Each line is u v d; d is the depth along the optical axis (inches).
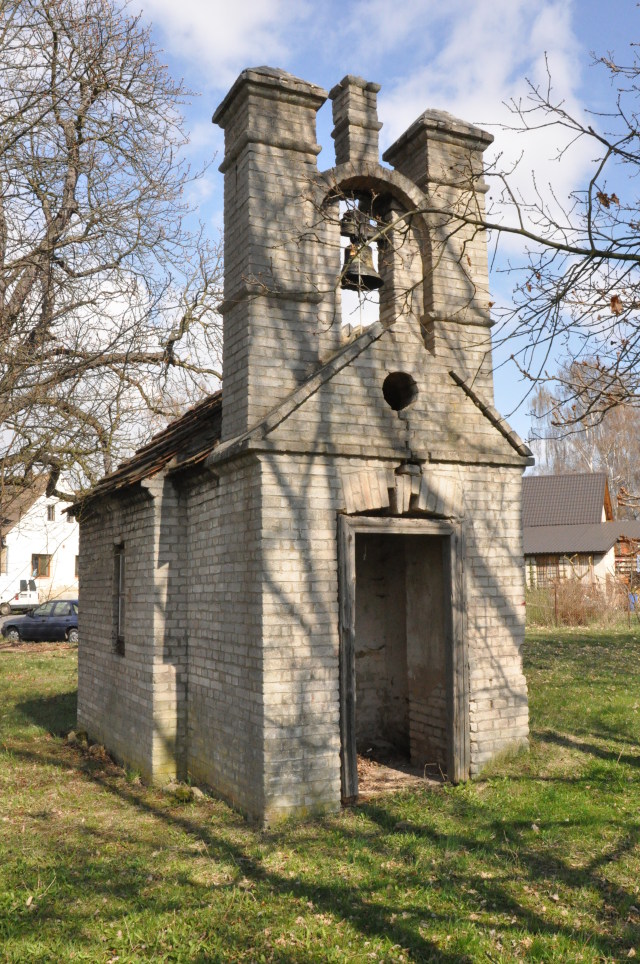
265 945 190.1
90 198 473.1
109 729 404.2
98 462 474.3
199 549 337.4
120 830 277.4
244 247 306.7
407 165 354.0
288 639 278.7
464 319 333.1
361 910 207.3
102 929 198.8
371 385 305.7
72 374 434.0
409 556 365.1
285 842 253.3
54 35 454.6
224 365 321.7
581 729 390.0
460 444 323.9
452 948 187.6
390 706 393.7
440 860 237.6
